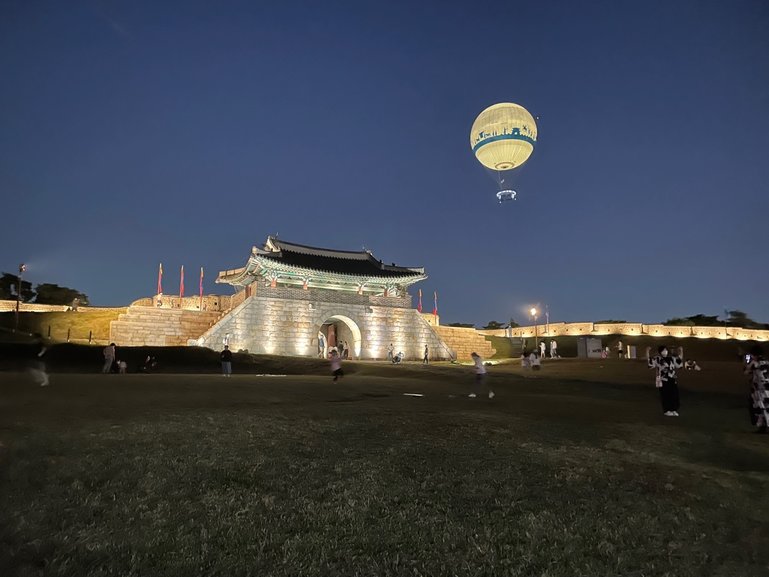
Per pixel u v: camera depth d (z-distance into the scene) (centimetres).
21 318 6222
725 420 1809
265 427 1291
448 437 1248
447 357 6925
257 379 2834
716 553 712
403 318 6794
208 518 724
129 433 1157
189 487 835
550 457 1107
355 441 1171
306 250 6962
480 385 3014
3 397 1719
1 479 823
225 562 607
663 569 657
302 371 4375
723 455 1249
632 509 841
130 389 2106
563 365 4494
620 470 1050
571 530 745
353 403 1875
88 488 814
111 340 5753
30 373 2770
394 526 728
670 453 1230
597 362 4625
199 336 6034
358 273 6631
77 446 1027
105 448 1024
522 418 1585
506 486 911
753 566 682
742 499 923
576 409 1938
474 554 660
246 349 5825
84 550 618
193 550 633
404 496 840
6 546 612
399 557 644
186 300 7756
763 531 796
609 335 8519
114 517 713
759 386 1580
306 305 6228
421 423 1415
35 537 641
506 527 741
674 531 773
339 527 717
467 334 7506
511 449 1157
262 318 5991
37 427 1182
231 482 864
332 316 6388
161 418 1367
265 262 6091
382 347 6600
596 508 834
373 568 611
